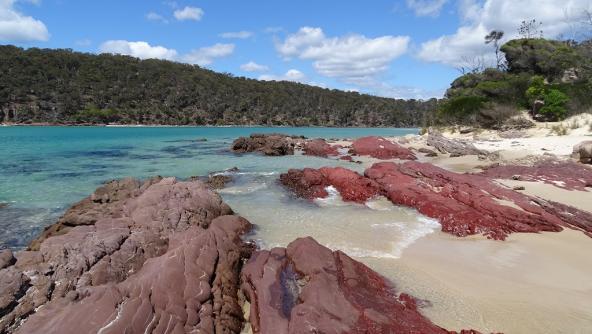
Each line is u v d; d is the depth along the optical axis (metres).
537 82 45.47
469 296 9.52
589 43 58.25
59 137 60.81
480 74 62.72
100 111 119.06
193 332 7.55
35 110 110.56
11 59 119.81
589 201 16.89
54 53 139.38
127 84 139.38
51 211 16.78
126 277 9.91
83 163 30.42
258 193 20.25
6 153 36.28
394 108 189.50
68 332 6.73
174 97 141.75
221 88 162.50
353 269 9.97
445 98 67.50
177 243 10.84
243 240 13.05
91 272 9.55
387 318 7.83
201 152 39.12
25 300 8.31
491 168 25.02
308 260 10.10
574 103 41.50
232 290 9.43
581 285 10.09
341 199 18.97
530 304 9.12
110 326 6.93
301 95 184.88
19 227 14.74
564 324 8.30
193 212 13.74
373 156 34.59
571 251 12.41
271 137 42.69
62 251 9.90
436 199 16.69
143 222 12.53
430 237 13.83
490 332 8.03
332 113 172.00
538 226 14.33
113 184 16.98
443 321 8.44
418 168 21.42
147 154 37.19
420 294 9.59
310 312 7.83
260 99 166.00
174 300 8.03
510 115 44.94
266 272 9.95
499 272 10.90
